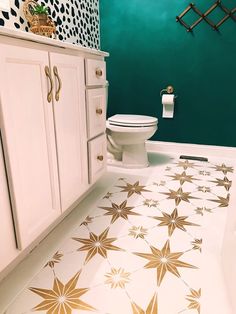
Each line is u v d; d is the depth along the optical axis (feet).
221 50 6.63
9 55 2.44
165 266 3.24
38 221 3.18
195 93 7.16
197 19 6.59
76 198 4.17
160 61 7.22
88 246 3.62
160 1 6.75
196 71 6.98
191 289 2.89
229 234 2.89
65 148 3.65
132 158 6.55
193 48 6.83
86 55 4.06
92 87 4.36
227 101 6.94
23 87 2.68
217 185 5.56
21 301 2.76
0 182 2.52
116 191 5.30
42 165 3.14
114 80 7.82
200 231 3.94
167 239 3.76
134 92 7.73
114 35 7.44
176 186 5.52
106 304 2.71
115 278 3.05
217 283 2.97
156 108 7.64
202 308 2.66
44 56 2.97
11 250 2.76
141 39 7.22
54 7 5.37
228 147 7.28
